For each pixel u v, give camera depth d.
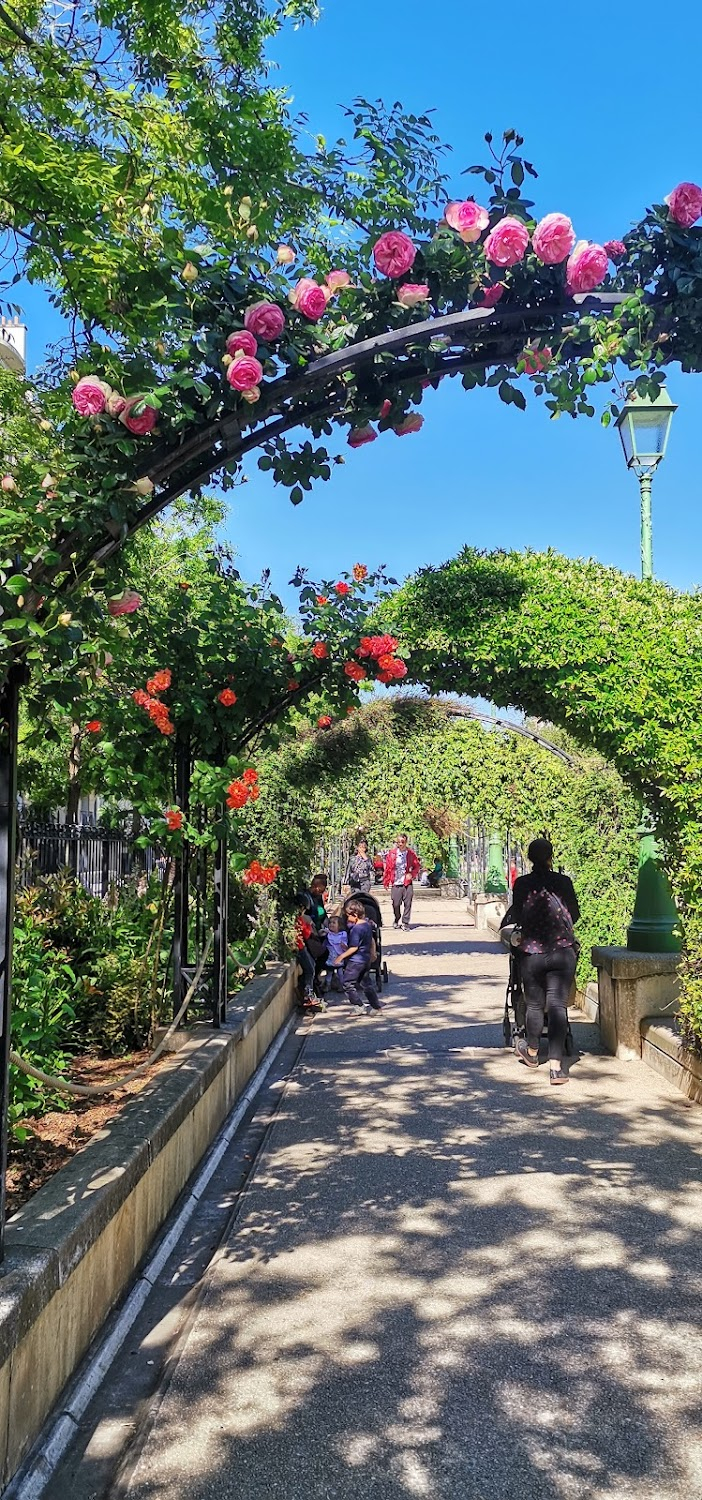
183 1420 3.36
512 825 15.52
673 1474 3.06
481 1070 8.90
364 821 15.59
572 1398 3.47
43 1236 3.45
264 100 6.70
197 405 3.59
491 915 25.50
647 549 9.43
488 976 16.11
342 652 7.58
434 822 22.92
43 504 3.45
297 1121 7.20
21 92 5.96
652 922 9.59
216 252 3.66
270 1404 3.45
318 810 14.28
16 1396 2.96
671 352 4.07
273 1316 4.11
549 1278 4.43
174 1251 4.90
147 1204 4.69
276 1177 5.91
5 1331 2.79
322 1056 9.79
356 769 12.59
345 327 3.70
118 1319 4.02
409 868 25.28
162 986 7.71
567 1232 4.96
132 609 3.93
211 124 6.39
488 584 7.64
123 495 3.51
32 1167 4.42
